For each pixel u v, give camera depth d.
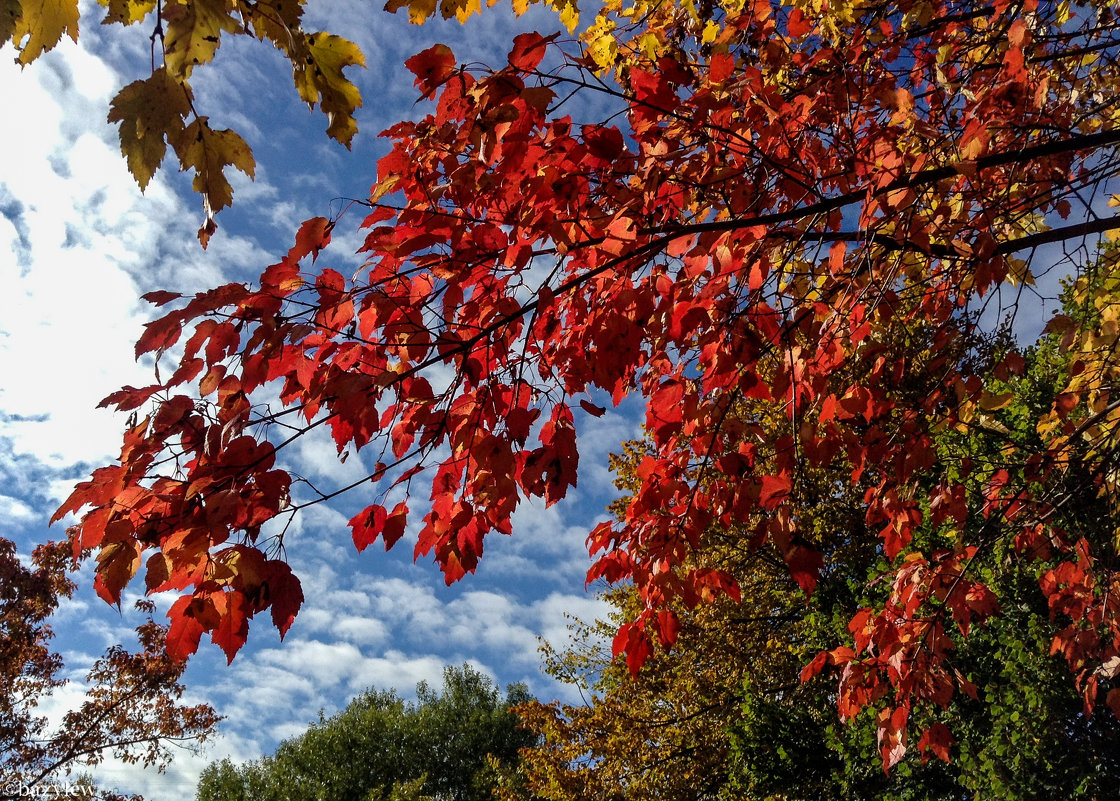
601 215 2.58
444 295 2.46
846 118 3.43
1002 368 3.10
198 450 2.04
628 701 10.75
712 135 2.67
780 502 2.76
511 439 2.36
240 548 1.92
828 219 2.94
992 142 2.94
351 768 27.20
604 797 10.04
